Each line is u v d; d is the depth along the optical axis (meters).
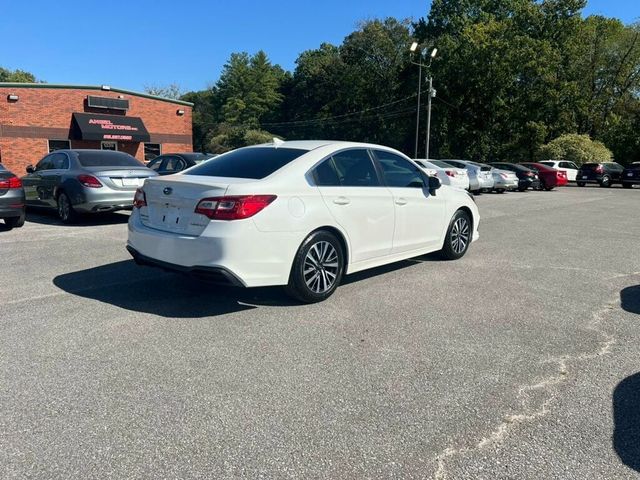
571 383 3.44
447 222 6.85
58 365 3.57
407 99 54.50
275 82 87.62
